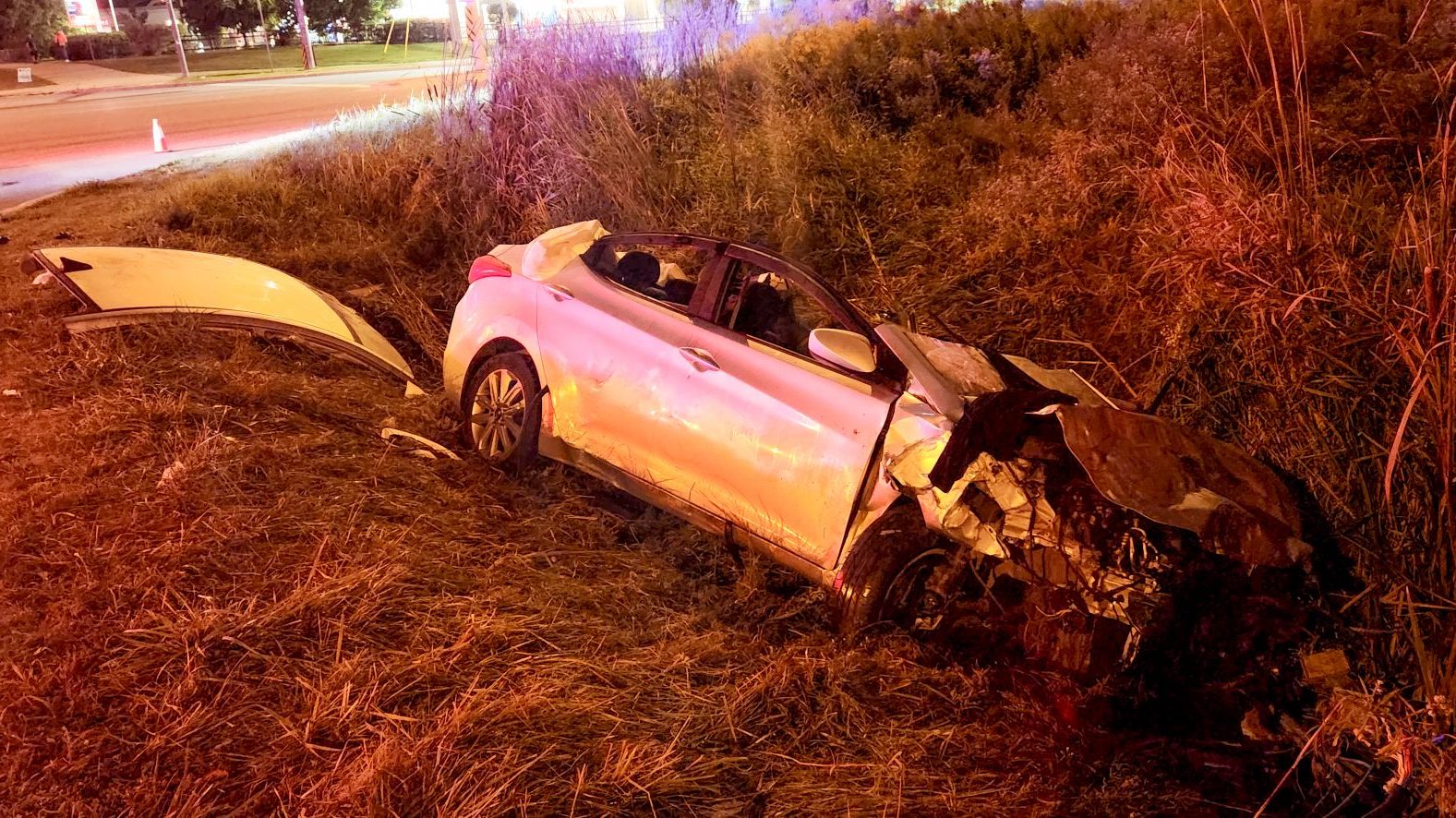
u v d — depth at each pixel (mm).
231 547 3984
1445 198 3840
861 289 6930
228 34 47156
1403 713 3396
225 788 2869
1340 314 4539
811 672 3717
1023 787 3268
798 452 4059
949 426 3811
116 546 3916
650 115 9148
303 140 12055
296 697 3262
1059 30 9773
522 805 2900
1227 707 3557
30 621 3461
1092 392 4629
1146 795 3270
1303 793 3309
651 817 2979
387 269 8508
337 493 4586
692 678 3729
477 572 4180
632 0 10375
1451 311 3559
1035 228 6598
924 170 7895
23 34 40688
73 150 15805
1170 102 6578
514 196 8820
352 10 46625
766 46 10055
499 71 9523
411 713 3262
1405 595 3623
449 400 5828
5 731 2973
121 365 5605
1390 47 6746
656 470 4602
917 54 9703
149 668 3293
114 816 2744
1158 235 5641
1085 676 3641
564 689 3490
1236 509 3566
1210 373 4965
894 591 3904
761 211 7758
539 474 5270
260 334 6371
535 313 5191
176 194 9867
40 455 4629
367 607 3705
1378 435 4234
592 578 4379
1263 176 5699
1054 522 3678
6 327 6301
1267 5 7004
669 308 4812
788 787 3203
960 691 3723
